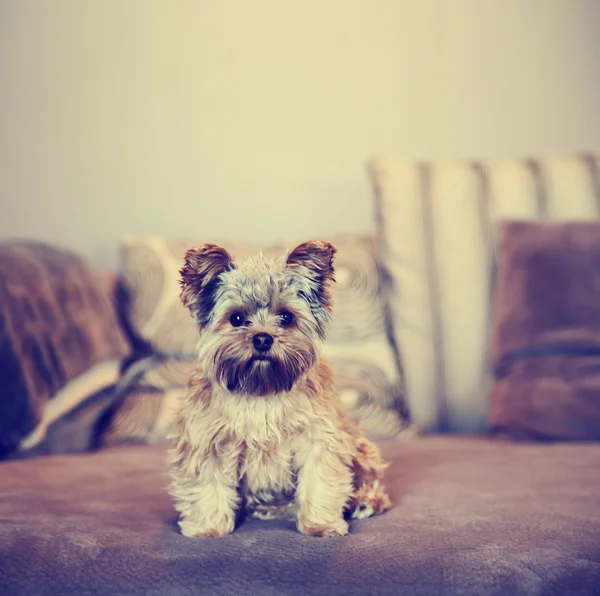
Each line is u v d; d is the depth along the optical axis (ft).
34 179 10.24
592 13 10.40
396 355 8.20
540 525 4.33
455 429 8.09
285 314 4.84
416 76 10.37
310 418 4.56
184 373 7.84
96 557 3.91
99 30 10.25
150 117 10.30
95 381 7.33
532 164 8.60
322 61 10.35
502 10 10.37
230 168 10.36
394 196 8.50
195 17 10.29
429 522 4.52
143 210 10.32
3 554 3.94
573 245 7.47
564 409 7.07
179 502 4.71
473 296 8.14
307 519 4.43
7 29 10.18
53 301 7.23
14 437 6.54
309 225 10.37
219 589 3.57
